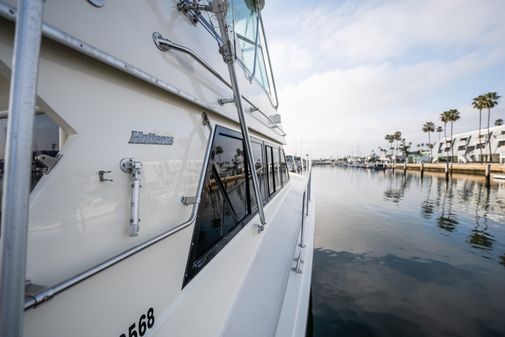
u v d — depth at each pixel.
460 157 53.88
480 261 8.47
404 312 5.34
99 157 0.84
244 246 2.20
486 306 5.67
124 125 0.96
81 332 0.76
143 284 1.01
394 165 69.19
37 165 1.06
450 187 29.00
